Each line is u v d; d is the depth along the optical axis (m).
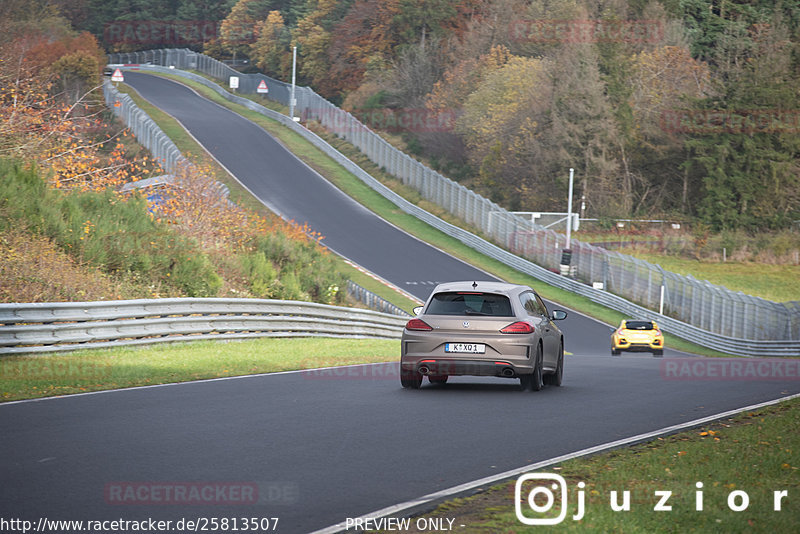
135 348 31.67
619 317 80.00
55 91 130.62
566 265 94.19
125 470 12.59
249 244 58.09
